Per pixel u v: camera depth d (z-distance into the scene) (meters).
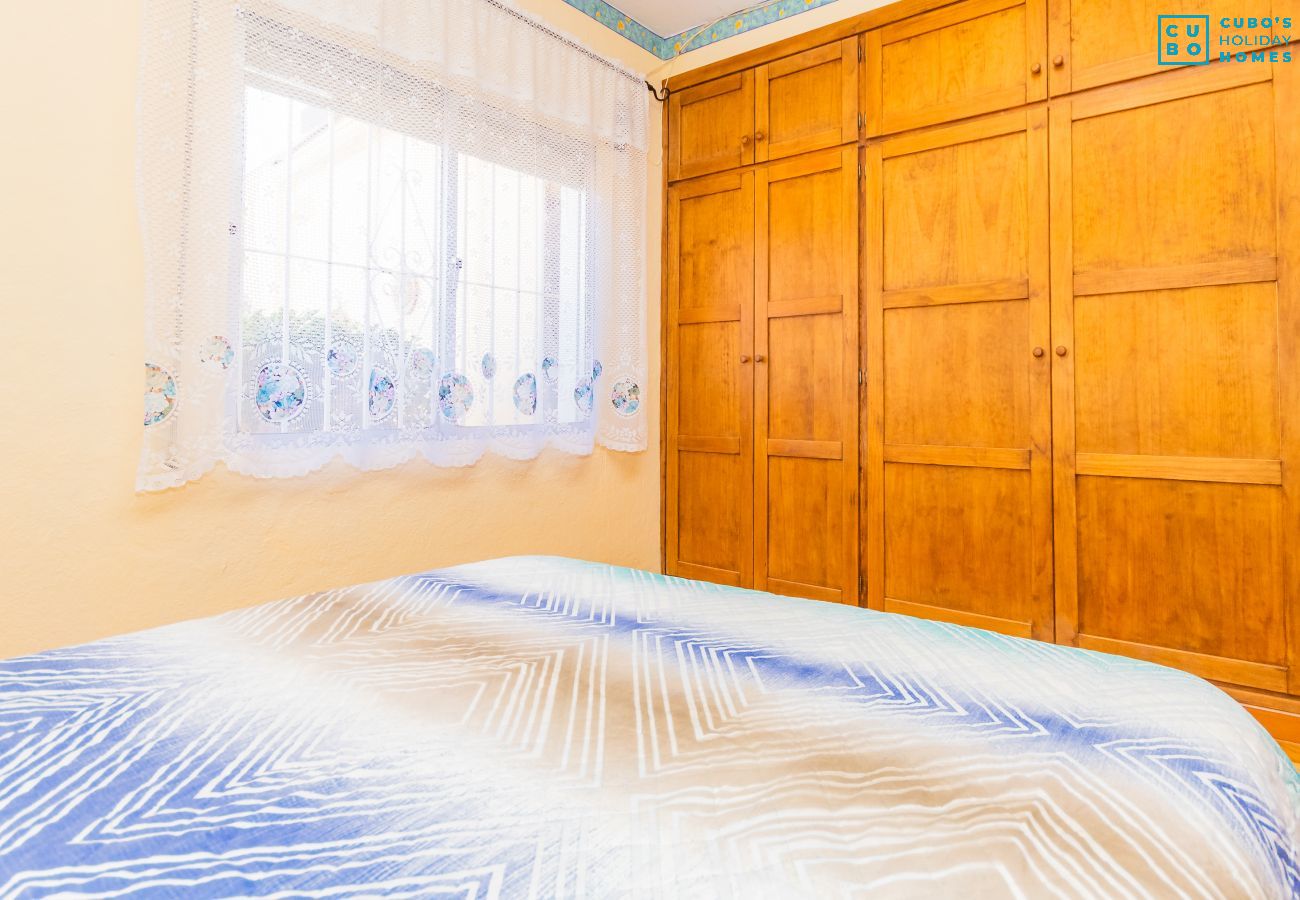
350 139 1.93
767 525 2.78
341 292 1.91
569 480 2.69
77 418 1.49
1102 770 0.61
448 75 2.17
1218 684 1.88
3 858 0.48
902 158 2.41
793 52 2.68
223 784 0.58
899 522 2.44
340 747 0.65
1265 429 1.81
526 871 0.47
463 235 2.22
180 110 1.60
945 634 1.00
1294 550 1.78
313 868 0.48
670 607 1.14
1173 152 1.93
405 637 0.98
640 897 0.45
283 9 1.78
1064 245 2.10
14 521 1.41
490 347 2.30
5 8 1.39
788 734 0.69
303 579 1.88
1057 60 2.10
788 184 2.71
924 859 0.49
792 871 0.48
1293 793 0.70
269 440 1.78
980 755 0.64
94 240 1.51
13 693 0.76
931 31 2.35
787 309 2.70
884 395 2.46
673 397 3.08
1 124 1.39
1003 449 2.22
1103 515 2.05
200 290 1.64
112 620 1.54
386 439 2.03
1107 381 2.04
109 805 0.55
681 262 3.04
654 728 0.70
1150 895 0.45
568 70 2.60
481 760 0.63
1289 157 1.77
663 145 3.09
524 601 1.17
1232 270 1.85
